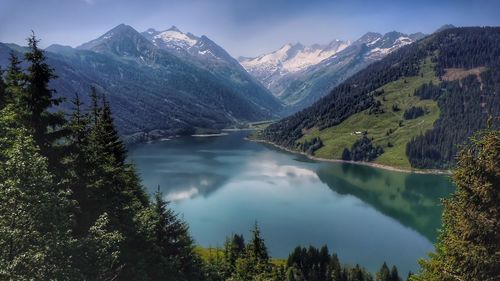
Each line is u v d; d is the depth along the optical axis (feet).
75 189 108.78
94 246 71.77
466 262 65.72
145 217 139.74
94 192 112.78
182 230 156.66
